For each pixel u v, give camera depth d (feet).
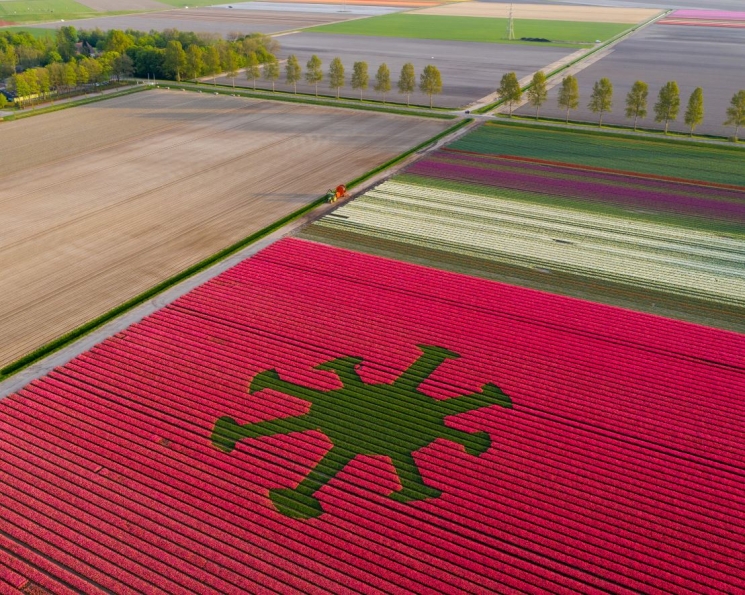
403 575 82.07
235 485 94.58
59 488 93.56
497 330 131.75
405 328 132.16
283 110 300.61
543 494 93.56
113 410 108.99
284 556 84.12
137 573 81.56
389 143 251.39
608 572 82.23
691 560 83.82
